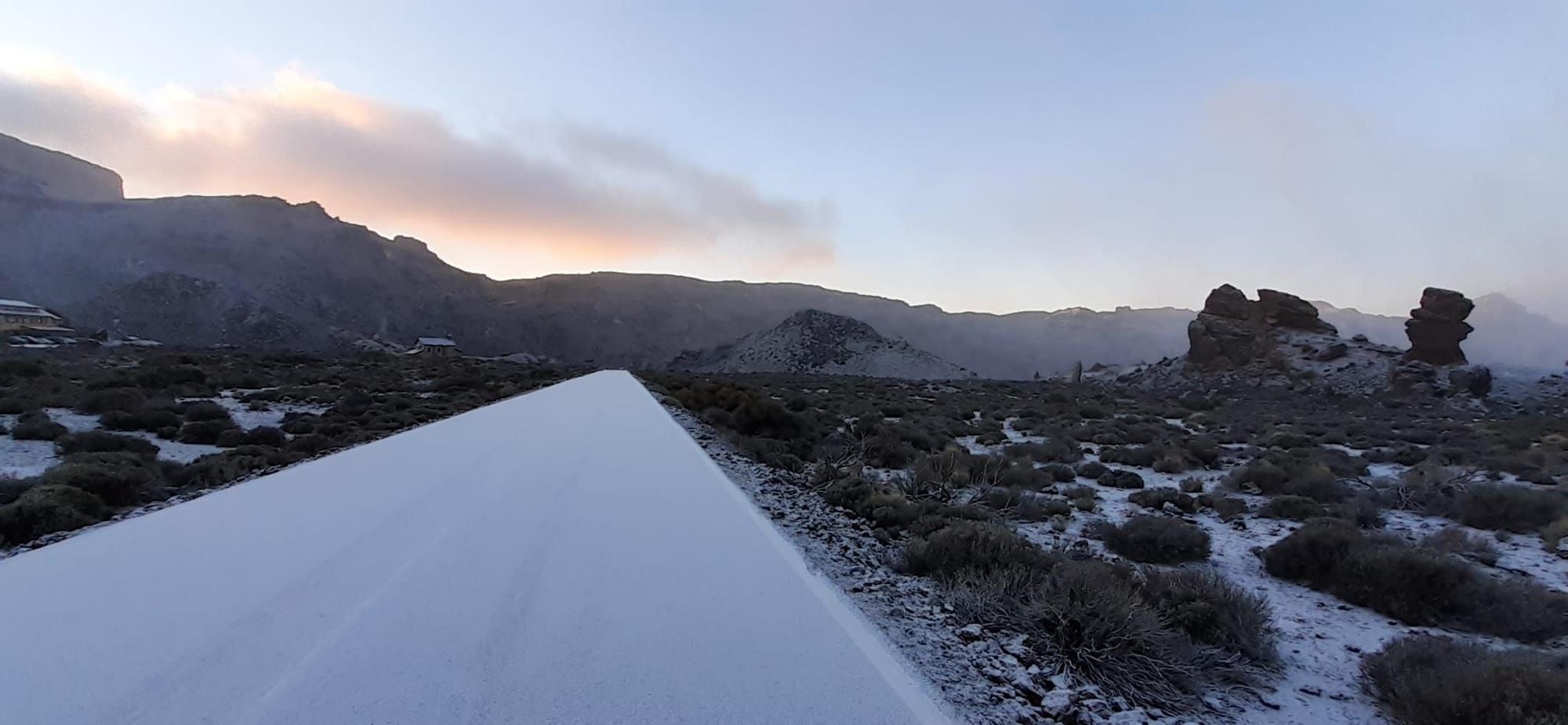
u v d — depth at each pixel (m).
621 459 13.41
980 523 8.91
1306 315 86.25
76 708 3.84
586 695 4.04
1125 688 5.05
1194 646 5.75
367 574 6.30
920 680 4.59
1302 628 6.95
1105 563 8.11
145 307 155.12
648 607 5.52
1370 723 4.98
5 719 3.71
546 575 6.31
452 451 14.46
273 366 49.88
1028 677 4.93
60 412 21.94
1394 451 23.44
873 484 13.07
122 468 11.55
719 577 6.33
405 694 4.01
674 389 42.84
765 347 180.00
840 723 3.83
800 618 5.38
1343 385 71.75
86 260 167.75
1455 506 12.47
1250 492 15.23
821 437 22.33
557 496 9.86
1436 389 65.75
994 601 6.24
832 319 183.38
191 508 9.07
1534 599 6.92
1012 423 32.25
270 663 4.42
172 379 31.83
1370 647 6.43
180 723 3.68
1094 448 24.12
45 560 6.74
